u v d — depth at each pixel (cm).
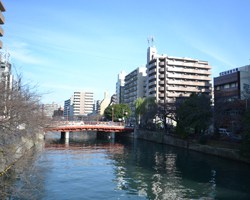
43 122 3375
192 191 2680
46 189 2617
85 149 6094
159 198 2452
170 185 2895
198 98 6334
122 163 4272
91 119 14150
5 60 2928
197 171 3638
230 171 3622
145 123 9456
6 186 2319
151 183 2978
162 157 4950
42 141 6291
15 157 2934
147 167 3931
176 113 7038
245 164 4122
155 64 11794
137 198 2448
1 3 5528
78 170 3625
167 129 8106
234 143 4925
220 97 6588
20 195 2241
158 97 11550
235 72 7431
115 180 3100
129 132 9812
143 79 13962
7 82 2588
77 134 11912
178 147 6594
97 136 10306
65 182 2944
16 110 2205
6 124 2169
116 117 11950
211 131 6569
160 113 7988
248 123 3912
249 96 5075
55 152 5419
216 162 4362
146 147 6644
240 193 2616
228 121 5525
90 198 2422
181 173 3509
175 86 11588
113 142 7969
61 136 8781
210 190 2709
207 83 11931
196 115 6016
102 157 4888
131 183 2970
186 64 11756
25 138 3581
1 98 2075
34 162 3456
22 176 2516
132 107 14500
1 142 2320
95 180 3080
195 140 6209
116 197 2466
